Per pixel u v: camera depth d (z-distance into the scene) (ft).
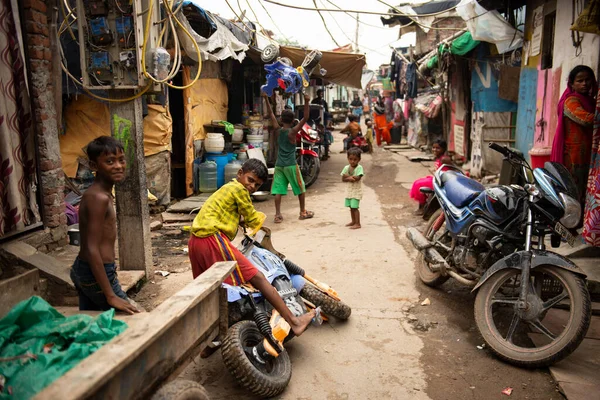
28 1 14.76
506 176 19.67
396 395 10.33
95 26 14.74
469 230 13.43
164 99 27.27
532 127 25.81
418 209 26.20
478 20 27.78
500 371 11.18
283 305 10.96
